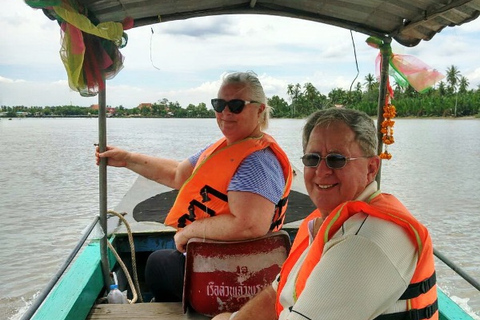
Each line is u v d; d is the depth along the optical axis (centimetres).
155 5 287
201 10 307
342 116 155
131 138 4094
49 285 231
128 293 383
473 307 814
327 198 155
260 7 312
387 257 131
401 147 3744
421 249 136
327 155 153
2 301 845
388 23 316
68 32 242
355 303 127
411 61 330
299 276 152
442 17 274
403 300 137
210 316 262
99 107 301
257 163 254
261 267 253
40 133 5619
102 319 269
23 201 1548
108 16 286
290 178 281
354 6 299
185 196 270
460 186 1902
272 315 193
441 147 3728
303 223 187
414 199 1666
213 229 255
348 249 132
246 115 264
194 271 257
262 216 249
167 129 6366
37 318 235
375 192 157
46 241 1133
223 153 257
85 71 262
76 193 1694
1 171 2236
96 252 334
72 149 3284
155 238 382
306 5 309
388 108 326
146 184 556
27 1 217
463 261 1030
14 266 986
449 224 1321
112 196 1566
